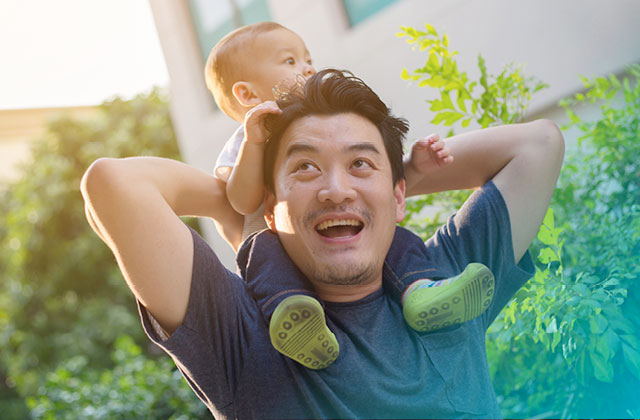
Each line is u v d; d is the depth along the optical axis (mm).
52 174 13258
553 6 4734
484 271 1722
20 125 13516
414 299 1756
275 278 1810
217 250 7621
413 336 1780
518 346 2996
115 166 1691
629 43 4418
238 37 2713
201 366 1722
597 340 2283
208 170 7461
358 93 1866
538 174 2066
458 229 2029
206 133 7398
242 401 1712
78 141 13523
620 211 3324
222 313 1748
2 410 12117
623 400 2516
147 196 1704
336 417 1645
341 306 1806
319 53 6266
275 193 1891
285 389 1681
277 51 2648
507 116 3029
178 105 7672
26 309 12922
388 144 1928
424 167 2094
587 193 3258
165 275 1677
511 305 2438
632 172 3336
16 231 13164
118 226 1648
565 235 3057
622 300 2400
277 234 1947
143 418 6191
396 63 5637
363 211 1766
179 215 2000
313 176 1788
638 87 3490
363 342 1730
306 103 1861
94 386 6719
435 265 1917
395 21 5637
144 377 6566
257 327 1769
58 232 13164
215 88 2770
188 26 7535
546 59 4805
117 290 12867
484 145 2129
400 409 1655
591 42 4586
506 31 4996
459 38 5273
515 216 2020
